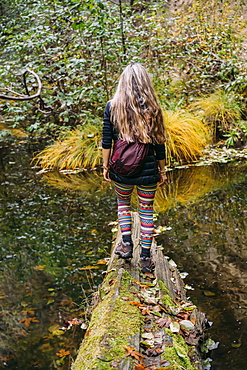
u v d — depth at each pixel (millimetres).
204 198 5469
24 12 8359
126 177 2926
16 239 4617
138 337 2264
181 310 2758
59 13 7555
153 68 8688
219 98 8609
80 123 8758
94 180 6656
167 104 8578
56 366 2662
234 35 9523
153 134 2844
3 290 3602
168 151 7324
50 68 7254
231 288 3357
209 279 3506
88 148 7535
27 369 2654
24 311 3279
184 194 5699
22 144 8883
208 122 8391
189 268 3709
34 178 6875
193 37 9195
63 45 7938
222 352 2654
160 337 2309
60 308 3295
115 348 2123
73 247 4352
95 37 7195
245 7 10297
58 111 8383
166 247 4148
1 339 2951
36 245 4441
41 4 7805
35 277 3807
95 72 7570
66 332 2994
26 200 5832
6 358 2750
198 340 2615
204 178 6348
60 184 6512
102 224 4887
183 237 4355
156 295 2842
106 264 3943
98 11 6949
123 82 2844
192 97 8523
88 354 2123
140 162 2848
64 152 7703
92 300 3289
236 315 3014
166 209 5188
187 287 3377
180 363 2125
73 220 5047
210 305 3141
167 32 9156
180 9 10789
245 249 4004
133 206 5531
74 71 7348
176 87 9047
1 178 6918
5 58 8594
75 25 7004
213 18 9719
